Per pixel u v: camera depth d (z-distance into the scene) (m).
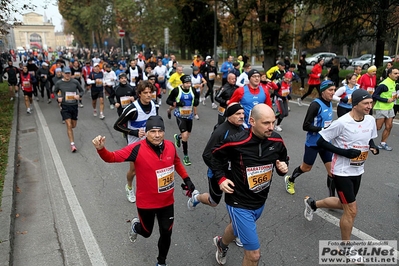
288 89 9.53
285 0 17.78
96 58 20.84
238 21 21.67
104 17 49.19
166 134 9.52
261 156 3.07
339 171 3.67
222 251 3.65
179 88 6.71
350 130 3.56
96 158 7.44
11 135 8.99
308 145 5.02
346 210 3.71
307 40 20.19
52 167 6.92
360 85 9.18
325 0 17.58
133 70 13.93
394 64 15.26
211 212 4.96
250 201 3.15
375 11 16.70
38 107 13.82
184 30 35.91
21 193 5.71
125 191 5.73
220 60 49.44
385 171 6.43
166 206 3.49
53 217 4.88
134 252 4.02
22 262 3.85
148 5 44.06
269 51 20.80
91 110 13.20
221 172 3.17
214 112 12.59
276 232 4.38
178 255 3.93
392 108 7.45
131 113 5.02
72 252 4.03
